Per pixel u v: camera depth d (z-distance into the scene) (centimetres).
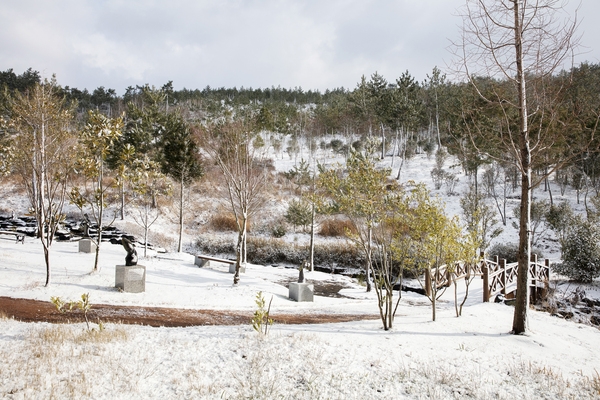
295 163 5166
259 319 711
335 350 675
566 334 986
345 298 1507
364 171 968
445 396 545
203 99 9044
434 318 1010
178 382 498
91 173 1264
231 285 1449
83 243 1869
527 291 903
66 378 475
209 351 612
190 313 986
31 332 634
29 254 1648
